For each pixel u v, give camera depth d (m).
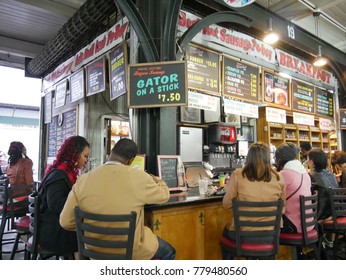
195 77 3.21
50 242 1.89
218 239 2.45
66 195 1.84
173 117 2.76
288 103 4.60
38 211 1.92
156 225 2.03
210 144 4.82
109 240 1.47
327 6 4.20
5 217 2.95
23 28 5.41
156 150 2.65
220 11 3.36
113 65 3.19
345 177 3.03
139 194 1.51
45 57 5.14
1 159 8.02
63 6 4.46
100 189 1.49
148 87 2.47
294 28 4.50
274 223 1.83
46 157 6.13
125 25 3.03
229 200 1.99
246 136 5.55
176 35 2.77
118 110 5.25
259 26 3.92
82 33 4.00
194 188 3.12
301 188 2.15
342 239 2.99
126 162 1.64
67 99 4.80
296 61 4.82
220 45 3.52
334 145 6.70
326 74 5.60
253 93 3.93
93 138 4.82
